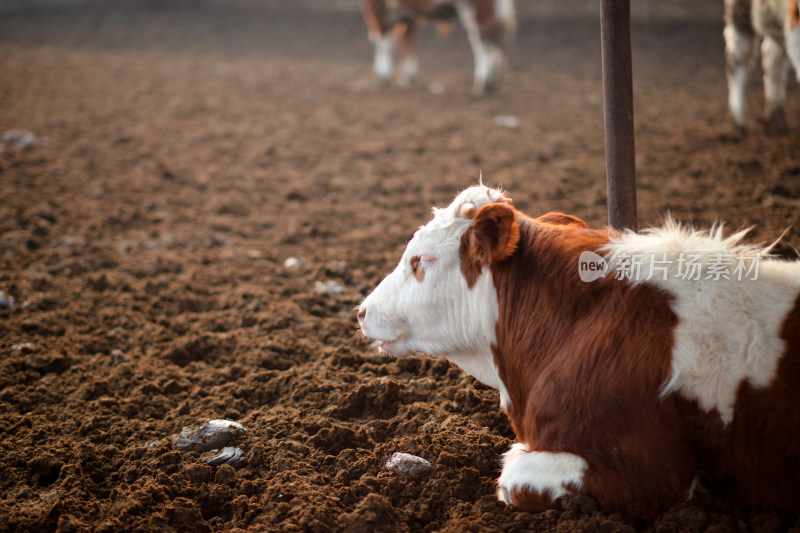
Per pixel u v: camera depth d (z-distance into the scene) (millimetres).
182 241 6594
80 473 3338
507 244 2760
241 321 5016
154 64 15109
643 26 17156
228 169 8734
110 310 5141
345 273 5840
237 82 13500
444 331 3141
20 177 7949
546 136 9680
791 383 2500
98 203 7410
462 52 16328
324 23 19672
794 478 2516
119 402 3979
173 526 2959
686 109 10469
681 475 2617
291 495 3094
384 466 3314
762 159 7805
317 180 8289
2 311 5055
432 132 10109
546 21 18500
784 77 8633
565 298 2842
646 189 7145
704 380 2557
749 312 2609
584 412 2674
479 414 3689
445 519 3020
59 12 21312
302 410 3852
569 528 2592
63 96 11961
